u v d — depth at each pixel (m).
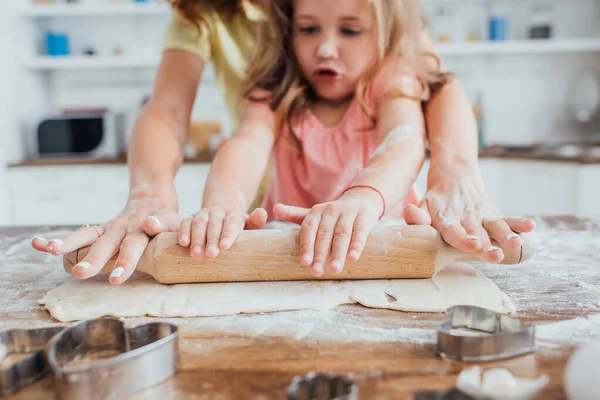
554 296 0.64
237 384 0.45
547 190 2.15
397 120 0.89
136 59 2.52
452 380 0.45
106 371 0.42
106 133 2.40
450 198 0.77
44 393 0.44
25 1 2.56
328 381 0.41
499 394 0.40
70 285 0.69
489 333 0.52
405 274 0.68
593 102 2.54
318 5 0.88
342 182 0.98
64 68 2.74
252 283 0.69
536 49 2.47
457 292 0.64
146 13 2.57
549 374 0.45
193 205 2.31
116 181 2.32
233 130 1.19
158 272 0.67
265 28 1.04
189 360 0.49
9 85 2.38
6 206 2.32
